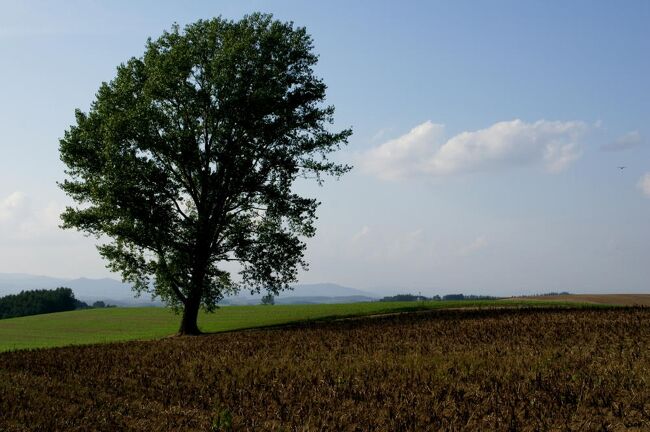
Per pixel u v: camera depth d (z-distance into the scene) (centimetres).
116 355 2581
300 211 3731
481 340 2355
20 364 2369
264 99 3497
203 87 3569
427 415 1163
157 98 3566
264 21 3794
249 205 3784
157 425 1227
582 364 1627
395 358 1970
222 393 1534
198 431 1168
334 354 2183
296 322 4375
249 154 3591
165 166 3641
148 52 3706
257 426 1178
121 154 3488
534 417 1110
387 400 1313
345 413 1226
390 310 4688
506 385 1388
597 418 1091
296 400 1390
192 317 3697
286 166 3669
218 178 3634
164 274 3528
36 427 1220
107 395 1588
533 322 2972
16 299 14200
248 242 3634
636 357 1712
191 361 2234
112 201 3375
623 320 2889
